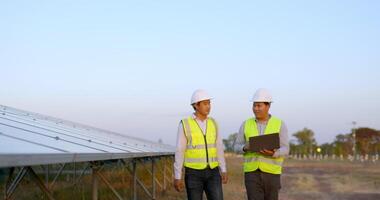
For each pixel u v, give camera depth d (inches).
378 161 1915.6
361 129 2669.8
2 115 291.1
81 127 501.4
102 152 205.6
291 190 629.3
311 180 815.1
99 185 519.5
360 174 995.3
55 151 150.8
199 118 224.2
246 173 226.8
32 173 190.4
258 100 222.2
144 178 677.3
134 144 450.6
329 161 1935.3
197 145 219.6
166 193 548.1
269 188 222.5
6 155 110.6
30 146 146.7
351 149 2618.1
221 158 227.3
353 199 537.6
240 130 233.1
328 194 584.7
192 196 219.0
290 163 1654.8
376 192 615.2
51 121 422.0
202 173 219.0
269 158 222.7
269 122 225.1
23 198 397.7
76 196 440.8
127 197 466.3
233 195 526.6
